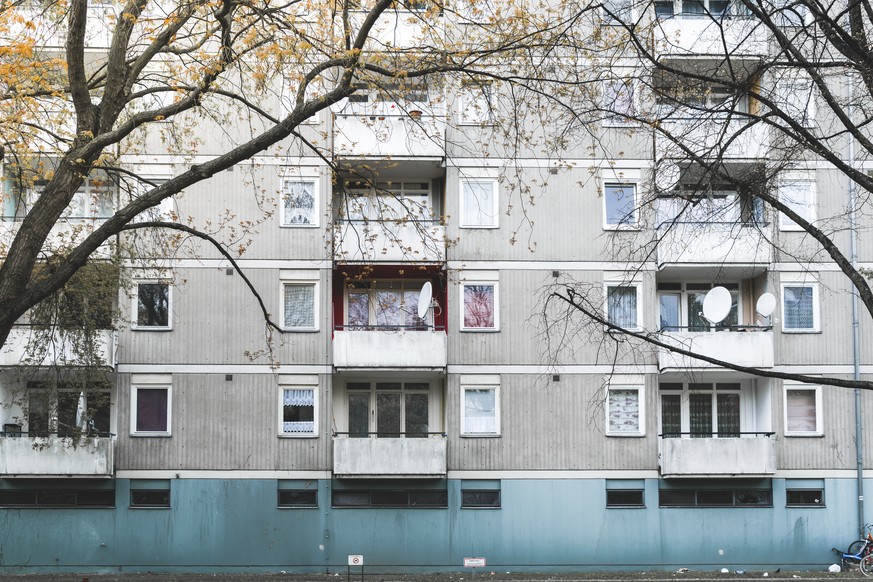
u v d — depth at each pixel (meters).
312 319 27.28
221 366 26.84
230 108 27.05
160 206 27.02
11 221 26.41
